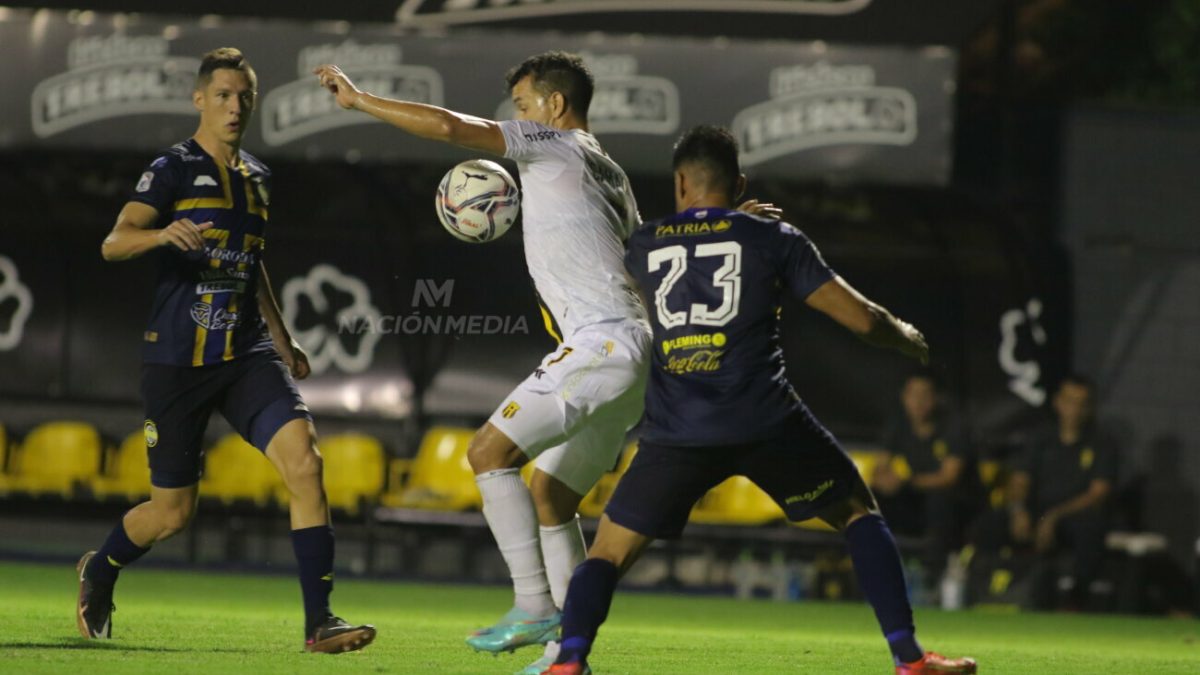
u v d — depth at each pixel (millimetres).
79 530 54938
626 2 46500
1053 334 53656
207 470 53438
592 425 20219
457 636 26156
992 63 57625
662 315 17531
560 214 19844
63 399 56906
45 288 57312
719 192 18125
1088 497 47438
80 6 47031
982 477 50375
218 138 21375
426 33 45312
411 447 55062
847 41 45750
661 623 34938
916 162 44750
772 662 23172
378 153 45375
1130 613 48781
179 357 21156
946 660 17609
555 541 20438
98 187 55875
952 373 54406
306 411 21469
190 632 24500
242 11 46781
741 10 46406
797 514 17984
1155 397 53250
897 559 17766
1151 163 53500
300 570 20953
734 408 17109
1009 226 52812
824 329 55625
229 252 21266
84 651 20484
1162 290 53344
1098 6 64562
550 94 20812
